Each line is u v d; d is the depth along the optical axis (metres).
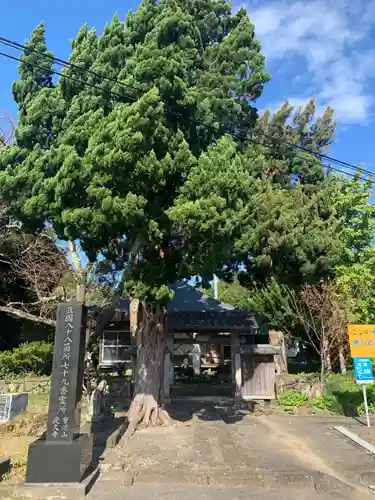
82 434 8.24
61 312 8.27
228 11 14.12
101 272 15.02
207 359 33.28
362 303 17.38
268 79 13.37
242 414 15.39
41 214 10.52
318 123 20.47
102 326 14.95
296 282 18.94
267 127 19.52
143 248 11.18
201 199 9.57
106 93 10.43
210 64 13.49
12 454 9.08
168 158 9.59
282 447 10.41
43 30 11.80
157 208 10.02
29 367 16.42
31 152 10.87
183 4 13.48
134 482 7.91
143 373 13.17
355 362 13.01
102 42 11.09
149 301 11.05
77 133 9.98
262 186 18.17
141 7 11.23
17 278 16.86
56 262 15.82
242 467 8.53
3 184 10.67
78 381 7.99
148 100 8.73
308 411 15.52
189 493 7.39
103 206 9.08
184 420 13.97
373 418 14.36
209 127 10.75
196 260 10.65
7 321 18.25
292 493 7.48
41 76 11.71
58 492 7.12
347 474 8.41
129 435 11.29
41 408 13.26
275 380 17.61
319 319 17.31
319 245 17.58
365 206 21.12
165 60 9.81
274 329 20.47
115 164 8.92
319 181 20.38
